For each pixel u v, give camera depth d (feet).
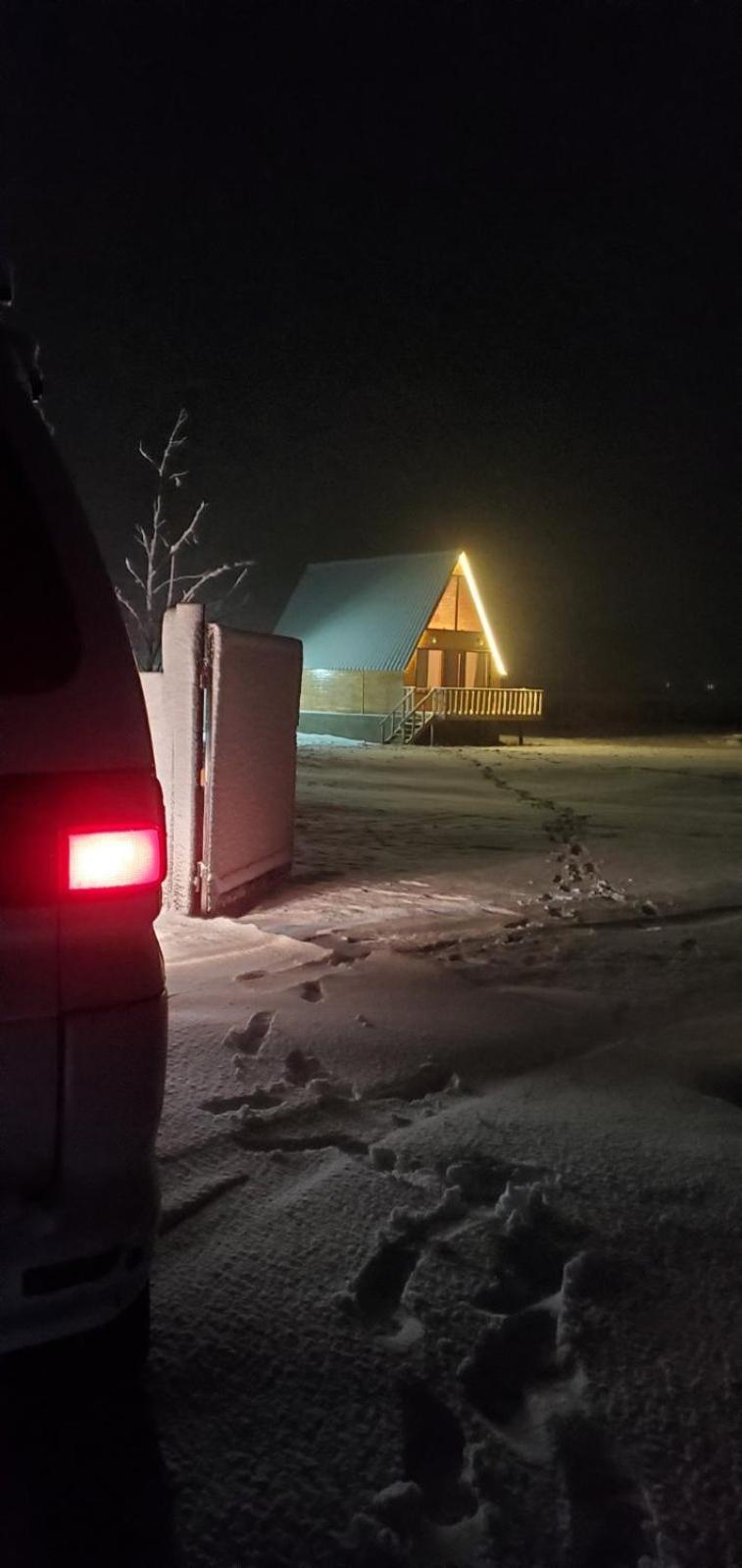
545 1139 14.60
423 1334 10.28
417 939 26.45
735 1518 8.27
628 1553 7.96
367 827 50.37
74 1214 7.41
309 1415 9.15
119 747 7.57
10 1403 9.16
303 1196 12.78
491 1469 8.63
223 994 20.30
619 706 229.86
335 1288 10.93
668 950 26.37
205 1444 8.76
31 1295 7.37
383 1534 7.84
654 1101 16.26
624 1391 9.64
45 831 7.25
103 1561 7.57
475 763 101.45
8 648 7.34
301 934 26.53
